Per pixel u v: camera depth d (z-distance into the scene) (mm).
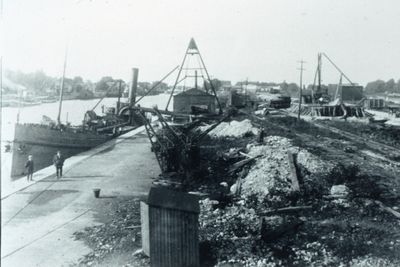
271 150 20125
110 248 11219
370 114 39812
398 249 10844
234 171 18641
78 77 84750
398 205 14391
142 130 37844
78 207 15047
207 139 27078
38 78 70625
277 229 11820
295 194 15227
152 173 20766
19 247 11297
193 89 41594
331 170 17250
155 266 10109
